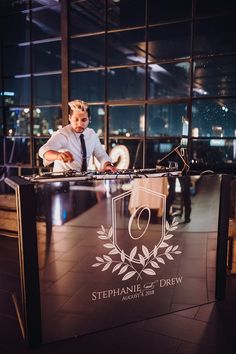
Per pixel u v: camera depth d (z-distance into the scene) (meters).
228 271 3.08
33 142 5.38
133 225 2.13
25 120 5.82
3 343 2.01
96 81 10.74
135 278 2.19
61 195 1.91
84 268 2.03
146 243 2.19
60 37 5.01
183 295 2.38
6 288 2.80
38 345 1.95
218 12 4.11
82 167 2.71
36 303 1.91
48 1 5.03
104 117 4.95
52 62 8.28
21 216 1.80
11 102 5.78
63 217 1.92
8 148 5.68
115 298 2.15
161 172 2.40
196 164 4.42
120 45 7.68
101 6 5.15
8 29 5.50
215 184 2.36
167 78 11.26
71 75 5.11
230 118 4.64
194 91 4.38
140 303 2.24
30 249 1.84
